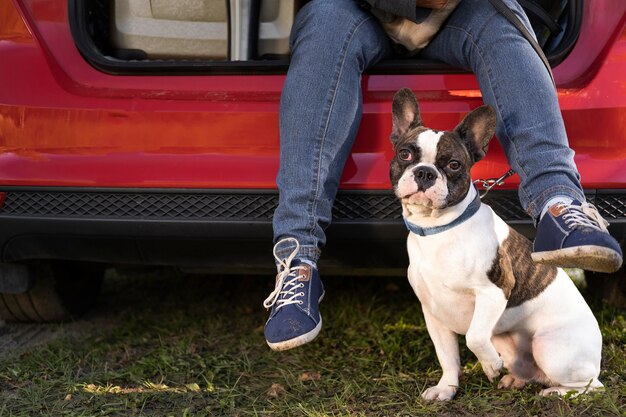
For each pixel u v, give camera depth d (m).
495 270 2.46
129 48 3.09
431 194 2.35
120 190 2.82
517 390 2.67
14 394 2.87
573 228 2.33
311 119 2.64
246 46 2.97
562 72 2.77
